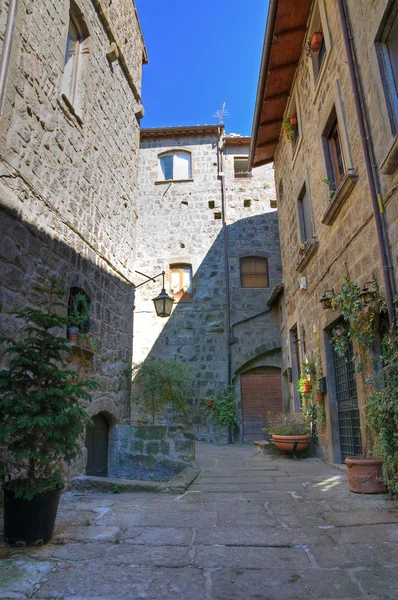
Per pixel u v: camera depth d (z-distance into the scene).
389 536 3.13
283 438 7.22
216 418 11.72
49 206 4.90
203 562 2.73
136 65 8.71
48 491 3.12
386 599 2.22
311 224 7.38
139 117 8.70
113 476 6.34
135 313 12.70
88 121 6.18
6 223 4.03
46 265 4.76
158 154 14.10
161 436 6.46
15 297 4.12
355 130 5.24
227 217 13.41
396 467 3.94
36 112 4.68
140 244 13.30
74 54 6.18
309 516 3.72
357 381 5.20
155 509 4.03
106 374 6.33
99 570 2.61
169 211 13.55
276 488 4.91
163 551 2.92
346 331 5.80
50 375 3.37
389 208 4.29
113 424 6.55
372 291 4.60
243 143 14.04
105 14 6.90
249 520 3.64
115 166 7.25
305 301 8.05
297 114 8.44
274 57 8.02
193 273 12.96
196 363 12.24
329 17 6.20
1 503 3.61
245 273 13.06
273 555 2.84
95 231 6.25
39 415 3.15
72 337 5.13
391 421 3.97
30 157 4.53
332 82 6.10
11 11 4.22
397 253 4.14
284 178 10.10
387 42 4.52
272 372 12.34
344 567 2.62
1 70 4.05
